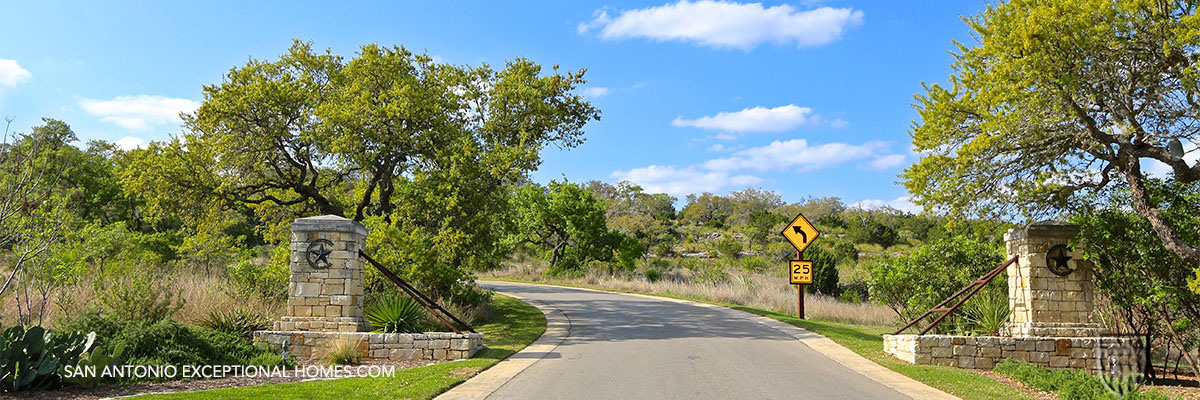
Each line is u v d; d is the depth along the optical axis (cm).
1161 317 1460
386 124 2311
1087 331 1448
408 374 1162
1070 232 1473
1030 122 1216
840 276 4491
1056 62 1139
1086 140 1255
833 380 1132
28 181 1295
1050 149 1293
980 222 1442
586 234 4856
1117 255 1445
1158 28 1093
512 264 5456
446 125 2352
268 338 1470
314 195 2512
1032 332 1451
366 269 1962
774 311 2527
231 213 3362
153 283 1568
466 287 2388
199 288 1794
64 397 913
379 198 2711
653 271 4356
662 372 1198
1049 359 1410
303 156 2420
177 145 2319
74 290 1648
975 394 1028
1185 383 1401
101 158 4422
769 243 6725
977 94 1305
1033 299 1465
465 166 2223
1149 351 1414
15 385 934
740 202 10181
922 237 7662
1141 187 1245
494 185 2316
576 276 4450
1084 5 1099
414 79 2423
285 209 2872
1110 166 1338
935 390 1060
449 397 974
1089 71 1153
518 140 2634
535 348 1545
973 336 1454
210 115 2242
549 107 2612
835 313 2600
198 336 1309
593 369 1234
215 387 1033
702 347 1534
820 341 1669
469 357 1402
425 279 2031
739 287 3259
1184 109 1149
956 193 1348
